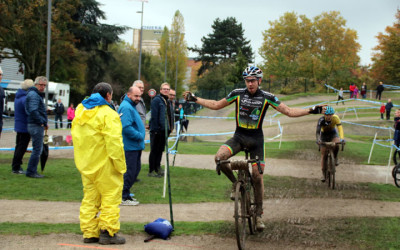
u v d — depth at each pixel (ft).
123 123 21.79
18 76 153.28
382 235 17.24
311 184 29.89
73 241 14.62
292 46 228.43
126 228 16.81
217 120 117.39
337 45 225.97
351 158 46.16
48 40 69.00
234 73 195.42
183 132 79.92
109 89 14.80
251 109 16.85
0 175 27.55
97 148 14.26
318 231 17.65
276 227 18.17
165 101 29.68
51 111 127.65
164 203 22.47
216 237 16.25
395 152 38.42
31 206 20.27
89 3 155.22
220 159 16.12
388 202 24.73
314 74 173.47
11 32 124.88
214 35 287.89
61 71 163.73
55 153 41.88
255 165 16.99
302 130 81.92
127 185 21.99
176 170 33.58
